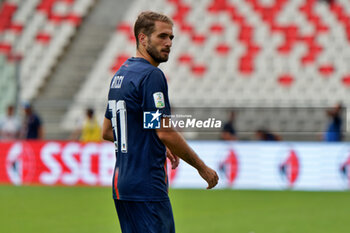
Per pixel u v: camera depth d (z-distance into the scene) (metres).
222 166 37.06
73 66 55.06
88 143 38.72
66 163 39.06
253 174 36.66
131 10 59.97
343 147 35.53
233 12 58.41
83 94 52.69
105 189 36.50
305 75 52.22
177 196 32.84
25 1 60.88
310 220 25.09
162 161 10.29
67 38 57.41
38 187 37.72
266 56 54.22
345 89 51.06
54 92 52.91
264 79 52.09
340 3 58.78
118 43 57.06
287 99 50.31
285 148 36.28
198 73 53.03
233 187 36.88
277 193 34.22
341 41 55.09
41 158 39.50
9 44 56.88
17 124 42.94
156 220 10.05
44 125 45.06
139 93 10.02
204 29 57.09
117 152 10.59
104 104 43.72
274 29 56.59
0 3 60.34
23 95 52.28
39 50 56.28
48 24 58.81
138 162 10.10
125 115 10.26
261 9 58.59
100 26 59.06
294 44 55.19
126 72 10.38
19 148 39.94
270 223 24.28
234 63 53.78
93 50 56.56
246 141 37.75
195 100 47.66
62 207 29.02
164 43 10.38
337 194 33.56
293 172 36.09
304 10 58.22
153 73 9.98
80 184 38.72
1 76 53.06
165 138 9.81
